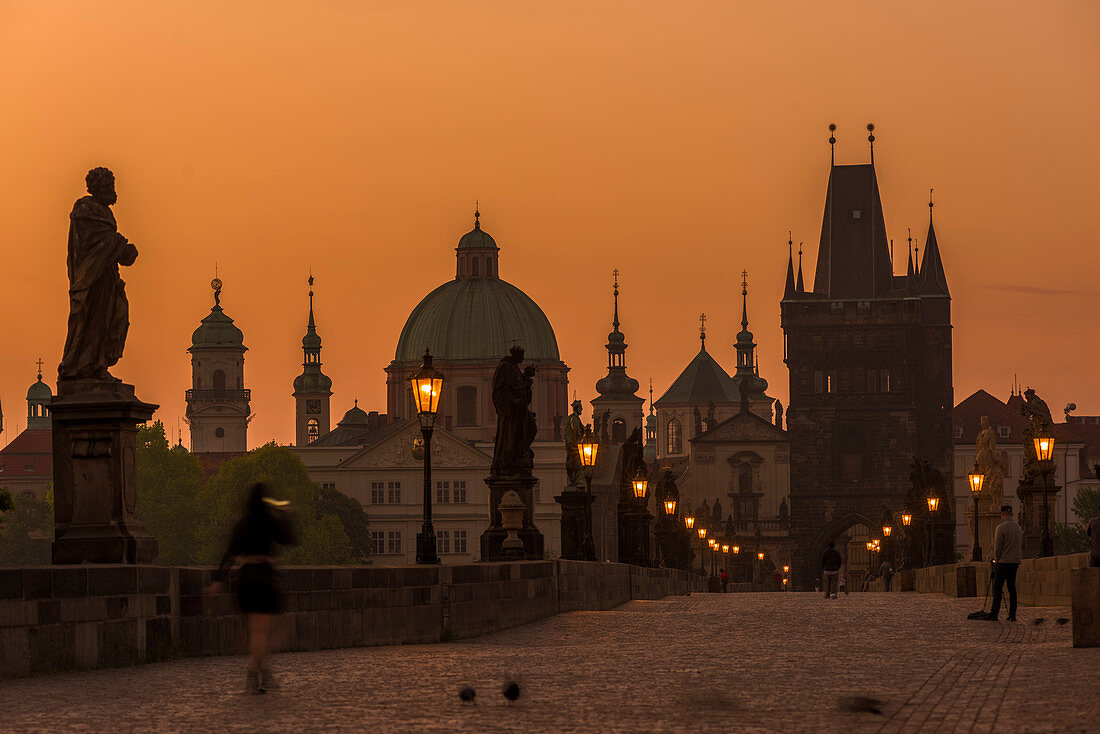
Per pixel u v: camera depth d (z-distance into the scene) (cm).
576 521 7694
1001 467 10050
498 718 2227
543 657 3412
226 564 2605
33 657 2853
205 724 2158
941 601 7719
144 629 3162
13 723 2173
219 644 3438
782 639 4125
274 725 2147
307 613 3666
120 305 3484
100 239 3472
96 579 3027
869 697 2430
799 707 2345
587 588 6600
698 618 5588
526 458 6569
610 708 2342
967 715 2208
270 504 2627
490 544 6438
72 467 3391
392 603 4066
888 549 19212
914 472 14025
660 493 12731
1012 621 4934
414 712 2298
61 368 3444
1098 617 3388
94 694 2558
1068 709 2244
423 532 4922
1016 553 4928
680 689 2625
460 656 3450
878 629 4631
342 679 2825
